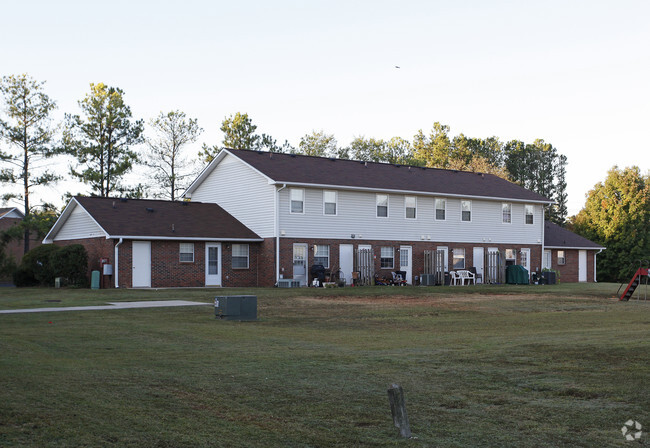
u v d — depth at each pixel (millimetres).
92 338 15375
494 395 9703
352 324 19328
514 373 11125
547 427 8188
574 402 9258
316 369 11594
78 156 47844
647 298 31562
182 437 7605
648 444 7570
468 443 7625
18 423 7809
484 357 12711
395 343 15031
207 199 41719
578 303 27688
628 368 11273
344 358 12734
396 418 7898
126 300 25922
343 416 8656
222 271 36094
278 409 8953
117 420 8156
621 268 61781
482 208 45406
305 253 37250
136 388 9898
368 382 10570
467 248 44406
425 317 21469
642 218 61438
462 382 10547
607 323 19547
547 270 46406
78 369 11266
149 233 33625
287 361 12391
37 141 46438
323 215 37938
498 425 8281
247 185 38375
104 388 9812
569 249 51688
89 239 35344
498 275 44594
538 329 18016
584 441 7680
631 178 62406
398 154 92625
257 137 62688
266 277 36781
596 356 12469
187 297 27406
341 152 86062
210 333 16625
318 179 37875
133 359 12500
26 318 19438
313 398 9539
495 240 45938
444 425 8289
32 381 10055
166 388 9969
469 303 27125
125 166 48781
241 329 17641
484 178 49844
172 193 56844
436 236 42875
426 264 41625
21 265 37656
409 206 41719
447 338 15953
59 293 29531
